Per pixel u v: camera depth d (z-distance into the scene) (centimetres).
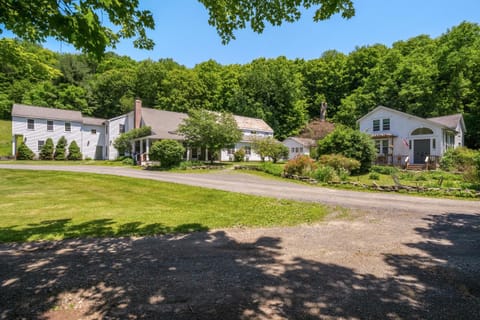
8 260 393
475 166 1288
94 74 5259
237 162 2933
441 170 1814
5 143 3528
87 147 3294
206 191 1076
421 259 402
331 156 1697
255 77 4956
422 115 3120
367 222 628
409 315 255
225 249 446
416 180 1421
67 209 770
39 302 274
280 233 540
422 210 755
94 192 1081
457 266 377
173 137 2564
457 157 1848
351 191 1124
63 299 281
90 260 395
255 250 440
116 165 2389
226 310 261
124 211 748
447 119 2588
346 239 500
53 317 248
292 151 3806
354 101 3722
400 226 593
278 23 445
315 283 321
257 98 5022
